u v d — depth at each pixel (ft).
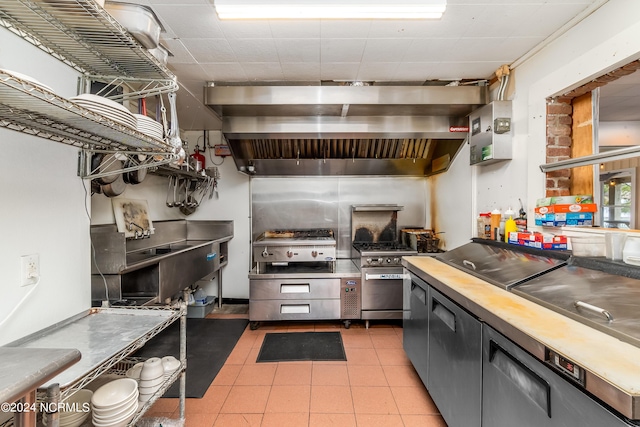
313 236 11.77
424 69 7.69
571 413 2.76
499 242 7.02
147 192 10.24
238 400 6.45
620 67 5.02
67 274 4.78
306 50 6.67
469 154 9.21
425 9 5.18
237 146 10.83
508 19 5.60
